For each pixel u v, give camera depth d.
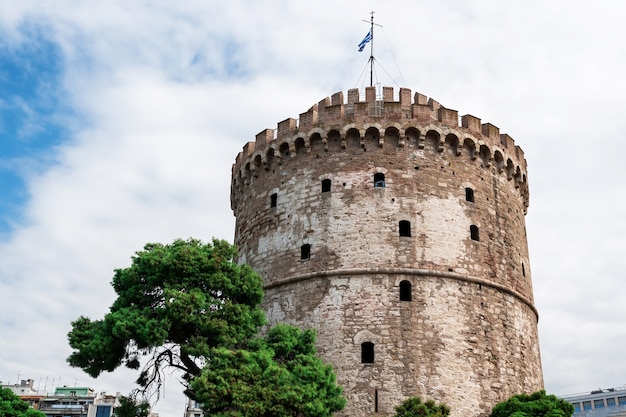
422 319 37.09
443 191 40.44
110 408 103.44
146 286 31.97
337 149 41.53
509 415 32.53
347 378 35.88
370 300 37.44
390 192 39.84
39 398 107.25
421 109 41.78
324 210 40.16
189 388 31.56
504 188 43.56
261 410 26.75
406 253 38.47
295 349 31.86
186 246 32.34
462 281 38.78
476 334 37.97
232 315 30.69
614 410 93.56
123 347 31.16
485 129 43.56
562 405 32.00
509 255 41.91
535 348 42.09
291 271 39.84
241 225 45.56
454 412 35.44
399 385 35.47
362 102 41.97
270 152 43.94
